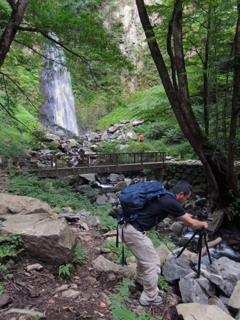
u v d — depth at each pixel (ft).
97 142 71.72
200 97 39.24
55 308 10.65
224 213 29.19
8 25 20.57
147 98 80.74
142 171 47.19
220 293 13.19
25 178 28.22
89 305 11.05
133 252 11.53
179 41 27.63
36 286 11.68
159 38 29.63
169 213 11.25
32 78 74.23
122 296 11.68
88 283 12.48
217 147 29.78
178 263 13.96
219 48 31.53
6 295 10.73
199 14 29.96
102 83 33.24
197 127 28.99
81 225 18.65
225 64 31.89
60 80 83.05
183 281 12.76
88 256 14.60
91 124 86.43
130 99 87.81
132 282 12.53
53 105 78.23
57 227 13.46
